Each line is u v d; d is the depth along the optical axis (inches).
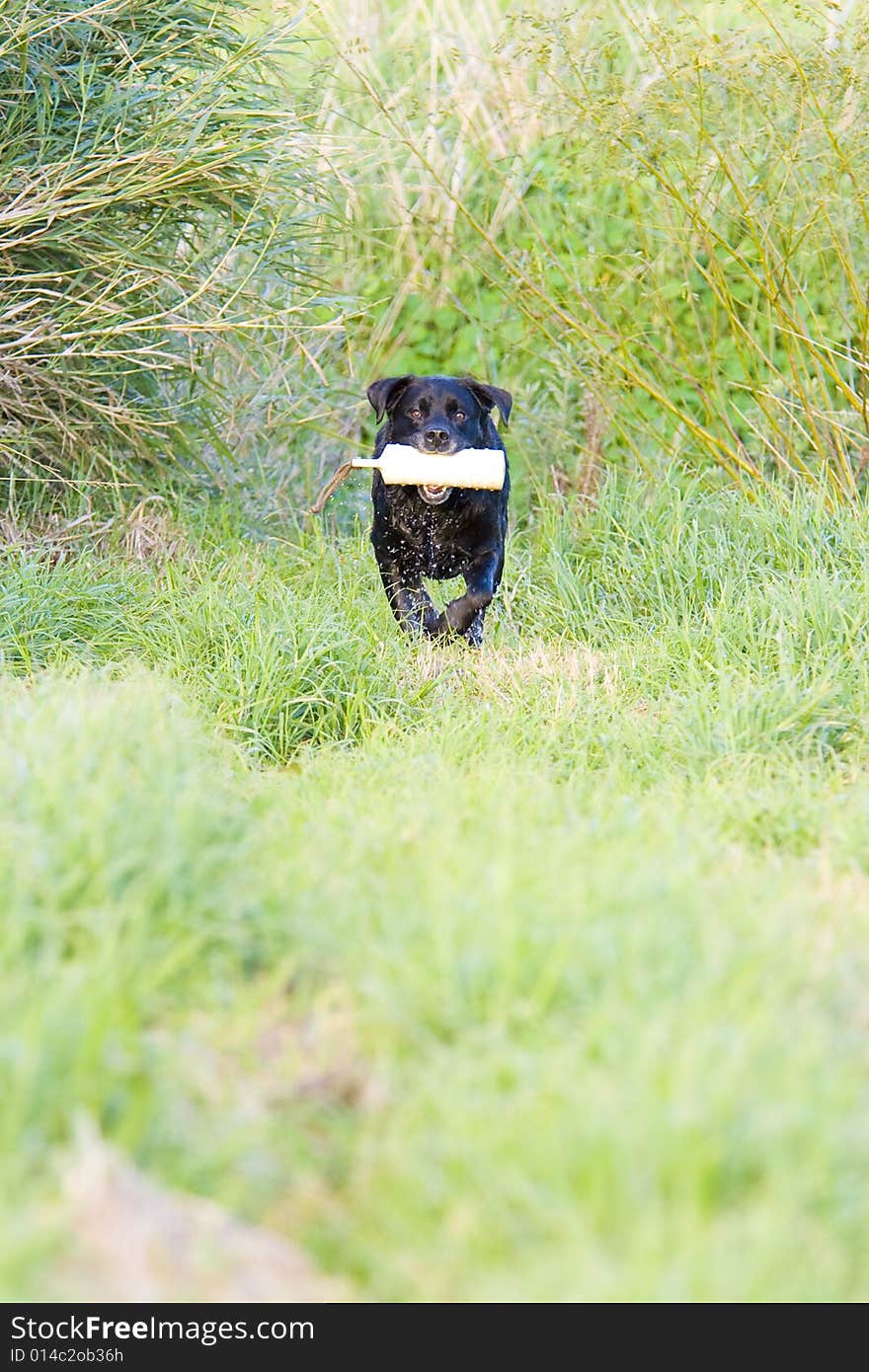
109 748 257.1
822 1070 177.5
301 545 552.7
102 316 470.3
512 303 624.4
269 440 597.3
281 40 489.4
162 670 404.8
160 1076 179.8
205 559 507.8
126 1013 185.2
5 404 486.0
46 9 462.3
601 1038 181.6
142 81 483.8
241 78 499.2
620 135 536.1
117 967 188.5
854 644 410.3
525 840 247.9
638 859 242.8
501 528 460.8
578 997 194.7
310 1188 171.3
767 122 534.6
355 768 331.6
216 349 546.6
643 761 344.2
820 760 335.6
